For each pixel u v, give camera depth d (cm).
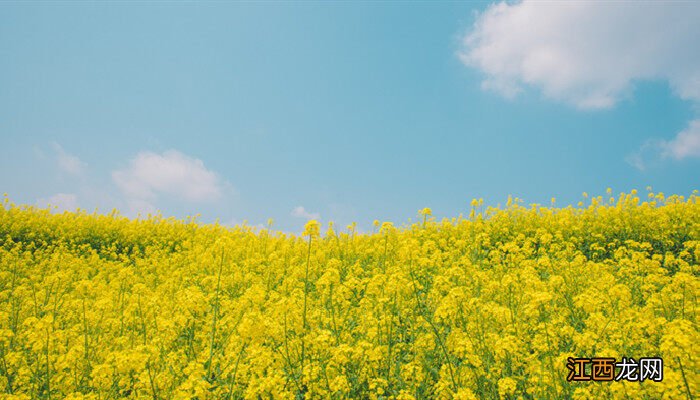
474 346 459
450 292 460
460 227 1341
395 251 965
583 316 572
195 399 391
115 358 433
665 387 326
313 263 918
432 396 424
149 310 607
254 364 443
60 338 536
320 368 421
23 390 486
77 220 1808
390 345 474
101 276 1028
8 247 1453
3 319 639
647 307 521
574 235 1160
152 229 1778
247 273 882
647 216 1162
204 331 564
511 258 800
